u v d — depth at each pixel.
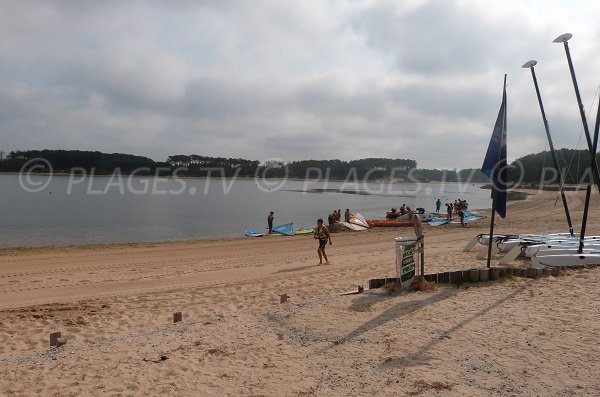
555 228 24.34
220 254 18.17
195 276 13.05
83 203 56.16
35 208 47.41
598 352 5.75
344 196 81.25
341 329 7.18
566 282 9.53
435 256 14.84
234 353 6.34
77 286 11.74
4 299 10.32
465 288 9.39
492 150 10.05
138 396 5.08
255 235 26.86
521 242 14.19
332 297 9.34
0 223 34.31
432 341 6.43
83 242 25.16
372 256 16.59
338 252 18.14
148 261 16.30
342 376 5.42
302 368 5.71
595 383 4.96
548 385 4.97
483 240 15.62
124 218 39.75
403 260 9.48
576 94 12.56
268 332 7.26
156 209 49.94
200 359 6.14
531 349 5.97
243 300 9.94
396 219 32.47
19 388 5.40
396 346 6.30
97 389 5.30
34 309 9.32
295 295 10.17
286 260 16.11
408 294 9.11
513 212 39.66
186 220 38.94
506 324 7.02
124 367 5.95
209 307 9.41
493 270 9.95
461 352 5.99
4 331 7.92
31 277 13.05
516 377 5.20
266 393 5.04
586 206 12.14
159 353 6.43
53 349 6.94
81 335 7.67
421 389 4.97
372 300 8.81
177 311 9.15
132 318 8.69
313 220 39.94
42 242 25.09
